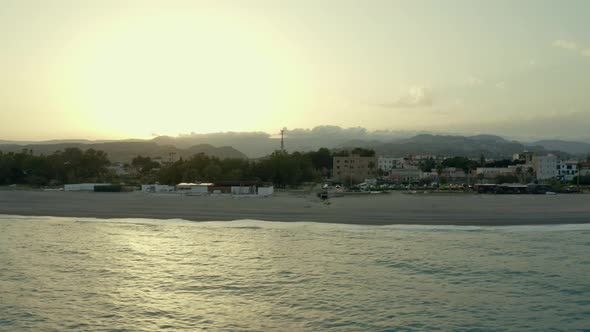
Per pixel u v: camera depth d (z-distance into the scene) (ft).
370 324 82.43
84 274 114.93
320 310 89.40
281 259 131.75
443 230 186.29
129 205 269.85
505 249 146.10
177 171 467.52
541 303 93.56
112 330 79.87
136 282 107.76
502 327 81.30
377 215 227.61
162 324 82.58
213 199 306.96
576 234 176.14
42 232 181.37
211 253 140.05
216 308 90.58
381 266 123.34
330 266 123.24
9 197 316.40
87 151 535.19
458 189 458.09
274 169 455.63
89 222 210.38
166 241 160.97
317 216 224.74
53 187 445.37
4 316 85.97
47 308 90.33
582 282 108.17
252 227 194.59
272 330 79.92
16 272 116.67
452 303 93.45
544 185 466.29
